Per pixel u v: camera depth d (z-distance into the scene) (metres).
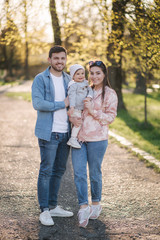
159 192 4.42
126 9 7.47
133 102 15.96
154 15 6.41
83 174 3.39
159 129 9.56
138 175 5.22
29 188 4.50
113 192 4.41
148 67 8.02
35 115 12.71
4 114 12.97
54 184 3.57
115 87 13.04
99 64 3.38
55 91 3.39
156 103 15.54
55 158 3.53
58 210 3.59
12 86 35.59
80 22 8.61
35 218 3.52
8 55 48.41
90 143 3.40
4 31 8.02
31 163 5.90
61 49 3.33
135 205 3.95
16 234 3.11
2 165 5.71
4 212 3.64
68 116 3.45
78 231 3.23
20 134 8.78
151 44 6.88
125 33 8.23
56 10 8.16
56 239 3.04
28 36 8.41
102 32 8.59
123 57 9.51
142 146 7.25
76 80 3.38
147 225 3.40
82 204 3.37
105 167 5.70
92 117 3.39
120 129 9.57
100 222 3.46
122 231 3.25
